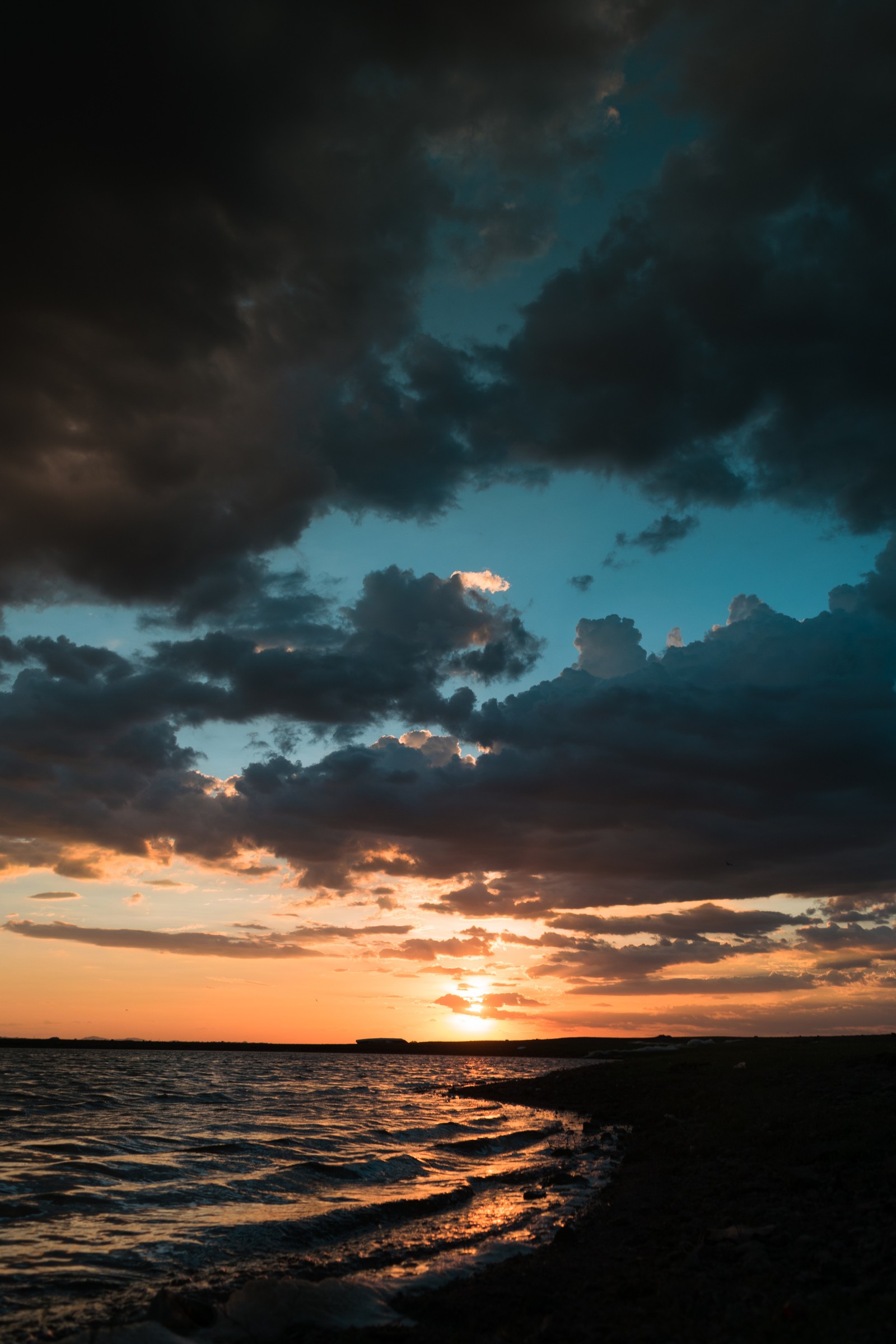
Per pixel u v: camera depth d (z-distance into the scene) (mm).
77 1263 15586
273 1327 11531
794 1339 9305
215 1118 46562
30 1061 156875
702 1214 18750
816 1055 57375
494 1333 11312
